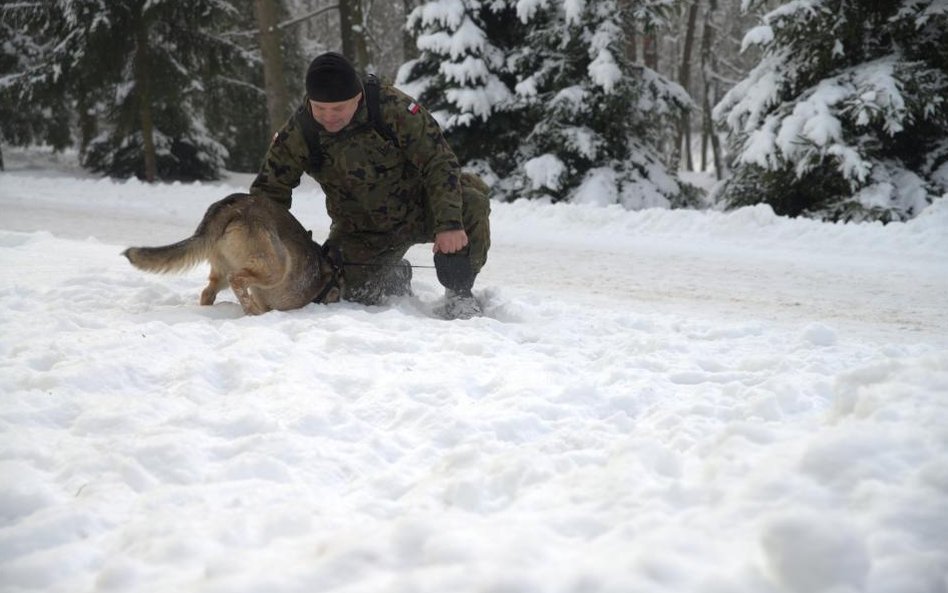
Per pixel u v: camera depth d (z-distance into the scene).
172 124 21.05
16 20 19.33
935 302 6.05
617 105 14.98
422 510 2.11
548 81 15.54
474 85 15.44
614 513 1.96
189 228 10.48
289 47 24.69
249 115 22.88
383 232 5.22
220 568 1.73
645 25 15.29
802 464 1.92
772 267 7.64
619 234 9.97
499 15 15.98
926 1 12.91
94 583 1.75
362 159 4.87
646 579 1.57
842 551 1.49
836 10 13.04
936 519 1.66
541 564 1.69
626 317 4.97
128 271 5.96
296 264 4.84
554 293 6.55
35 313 4.47
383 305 5.36
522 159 15.82
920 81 12.55
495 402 3.04
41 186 14.98
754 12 15.80
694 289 6.68
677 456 2.25
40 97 19.67
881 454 1.89
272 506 2.16
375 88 4.78
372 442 2.63
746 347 4.20
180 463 2.38
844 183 12.79
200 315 4.75
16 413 2.73
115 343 3.70
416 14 15.77
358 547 1.75
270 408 2.91
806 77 13.70
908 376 2.36
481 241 5.26
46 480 2.29
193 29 19.61
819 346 4.20
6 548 1.89
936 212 8.84
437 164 4.84
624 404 3.08
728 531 1.76
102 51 18.64
